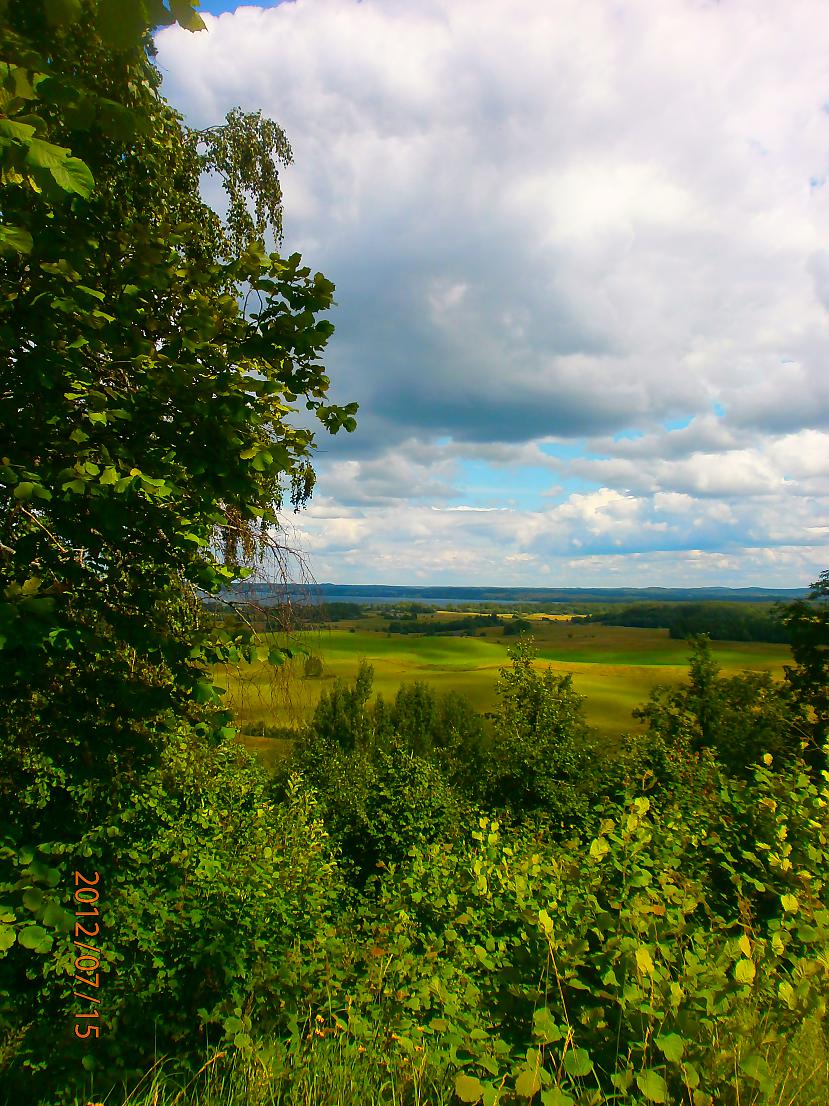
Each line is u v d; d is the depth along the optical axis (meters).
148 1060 5.10
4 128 2.05
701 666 19.62
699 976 2.93
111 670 4.54
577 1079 2.68
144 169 6.16
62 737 4.37
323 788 20.80
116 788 6.07
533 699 21.98
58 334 3.89
